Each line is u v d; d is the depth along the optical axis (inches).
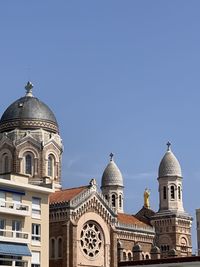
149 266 3651.6
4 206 3361.2
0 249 3243.1
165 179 6018.7
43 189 3595.0
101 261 4439.0
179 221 5851.4
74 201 4320.9
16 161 4817.9
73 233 4244.6
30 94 5142.7
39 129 4921.3
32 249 3481.8
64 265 4188.0
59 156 4990.2
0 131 5024.6
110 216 4579.2
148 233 5383.9
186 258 3496.6
